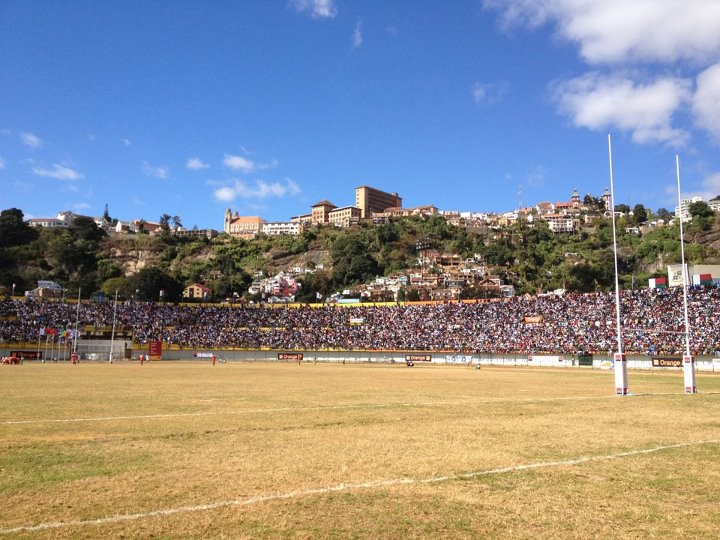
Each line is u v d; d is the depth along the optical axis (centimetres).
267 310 15412
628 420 2564
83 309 14262
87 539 988
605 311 11562
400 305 14662
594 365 9844
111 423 2414
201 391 4206
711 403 3388
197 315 14988
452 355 11900
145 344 13175
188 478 1420
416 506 1188
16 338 12481
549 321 12019
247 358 13300
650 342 10100
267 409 2994
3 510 1150
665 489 1336
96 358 12475
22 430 2202
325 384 5150
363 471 1499
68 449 1806
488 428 2294
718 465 1592
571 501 1233
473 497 1259
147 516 1115
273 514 1130
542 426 2355
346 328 14238
